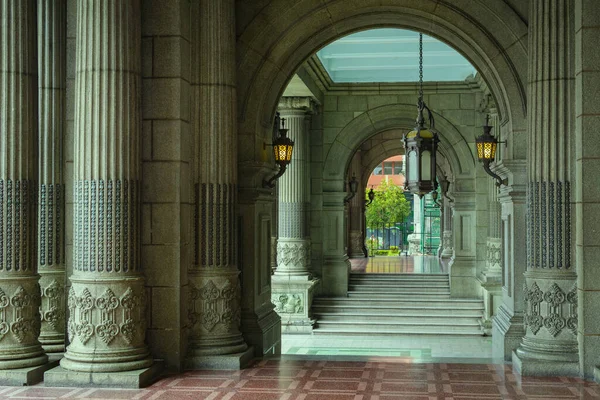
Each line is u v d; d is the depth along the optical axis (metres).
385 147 34.78
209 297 11.44
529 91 11.24
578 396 9.45
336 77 23.77
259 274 13.04
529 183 11.14
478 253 22.89
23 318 10.25
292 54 13.33
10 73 10.24
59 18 11.95
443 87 23.34
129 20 10.51
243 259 12.60
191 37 11.63
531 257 11.09
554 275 10.80
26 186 10.30
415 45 20.97
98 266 10.26
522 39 12.19
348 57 21.83
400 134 34.38
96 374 9.97
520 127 12.30
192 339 11.38
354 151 24.30
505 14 12.23
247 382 10.29
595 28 10.45
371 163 35.25
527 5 12.20
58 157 11.78
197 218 11.56
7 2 10.27
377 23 13.68
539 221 10.96
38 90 11.44
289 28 12.66
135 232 10.50
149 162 10.93
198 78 11.63
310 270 22.89
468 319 21.52
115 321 10.20
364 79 23.69
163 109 10.93
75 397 9.40
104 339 10.16
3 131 10.20
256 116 12.60
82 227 10.33
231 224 11.71
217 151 11.62
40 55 11.82
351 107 23.92
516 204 12.36
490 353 17.75
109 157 10.33
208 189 11.57
